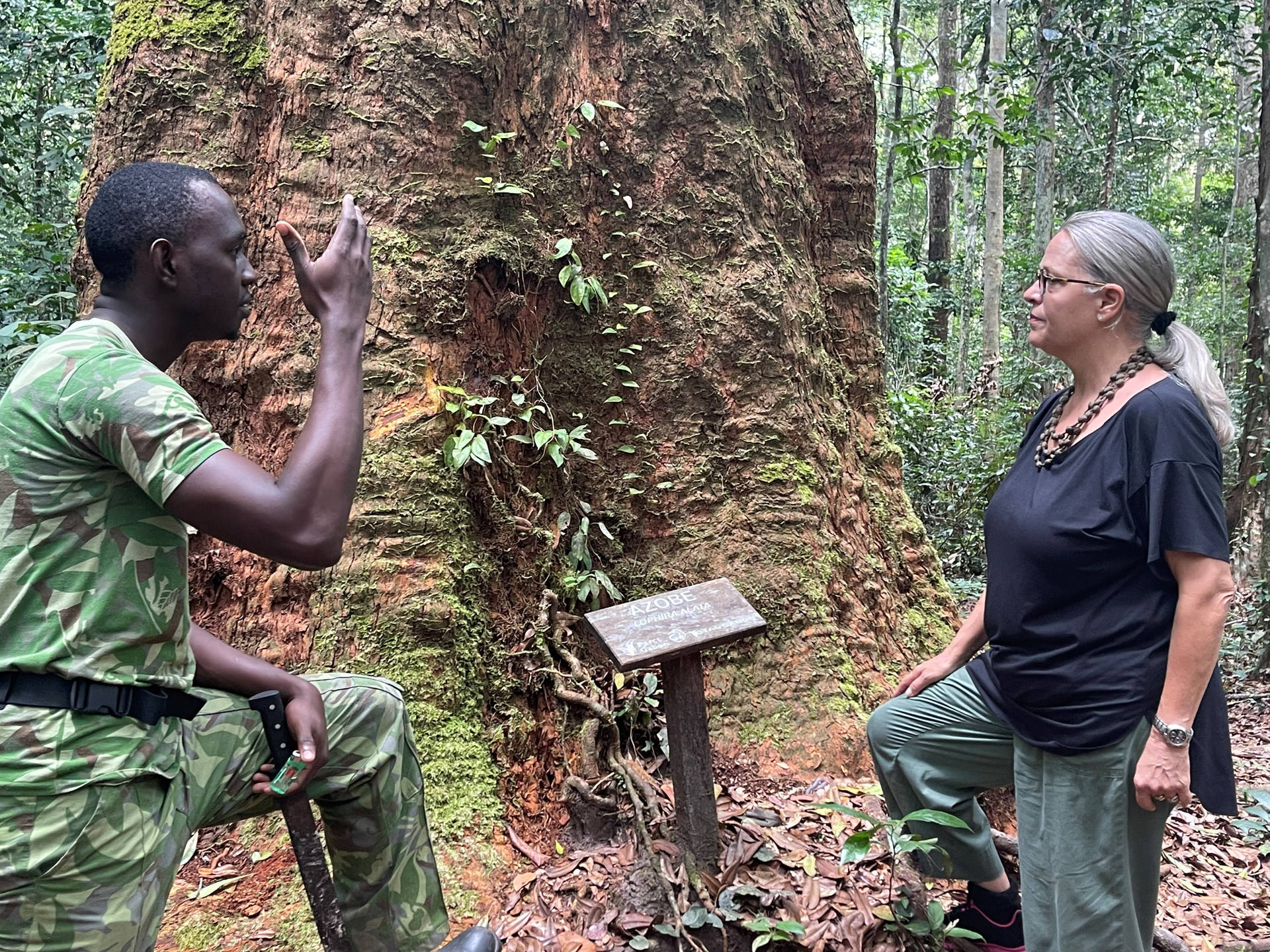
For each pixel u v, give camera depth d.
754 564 3.27
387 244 2.93
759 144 3.69
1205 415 1.95
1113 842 1.96
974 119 9.16
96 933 1.42
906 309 11.39
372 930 1.89
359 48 2.99
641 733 2.99
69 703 1.40
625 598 3.26
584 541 3.19
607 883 2.48
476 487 3.00
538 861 2.59
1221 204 19.19
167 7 3.02
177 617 1.52
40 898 1.38
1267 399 6.68
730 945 2.30
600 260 3.41
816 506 3.38
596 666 3.13
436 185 3.02
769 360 3.45
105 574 1.42
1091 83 11.82
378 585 2.72
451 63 3.04
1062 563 1.97
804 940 2.28
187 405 1.41
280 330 2.96
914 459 7.93
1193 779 1.93
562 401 3.33
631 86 3.50
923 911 2.37
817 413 3.67
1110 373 2.06
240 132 3.01
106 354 1.42
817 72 4.07
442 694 2.69
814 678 3.15
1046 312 2.09
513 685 2.90
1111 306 2.00
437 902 1.94
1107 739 1.93
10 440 1.39
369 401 2.87
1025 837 2.11
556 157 3.33
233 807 1.75
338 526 1.45
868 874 2.53
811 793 2.92
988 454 7.87
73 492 1.40
